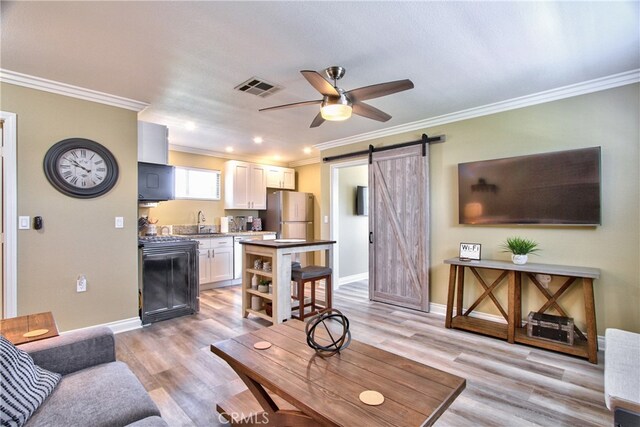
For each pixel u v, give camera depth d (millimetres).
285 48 2311
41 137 2848
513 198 3287
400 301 4270
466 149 3717
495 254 3486
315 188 6895
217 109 3609
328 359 1578
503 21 1993
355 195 6117
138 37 2150
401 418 1119
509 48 2314
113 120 3252
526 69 2645
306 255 6633
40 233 2846
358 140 4875
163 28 2049
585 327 2941
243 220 6484
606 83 2816
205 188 6016
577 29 2068
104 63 2520
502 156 3436
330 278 3812
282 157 6742
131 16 1917
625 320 2764
